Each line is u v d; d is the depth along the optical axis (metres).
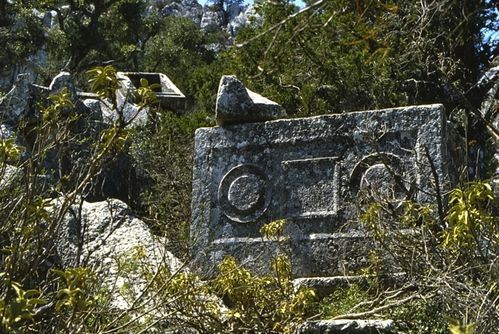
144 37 43.06
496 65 11.86
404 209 6.41
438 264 5.32
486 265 4.59
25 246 4.08
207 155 7.25
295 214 6.87
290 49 13.77
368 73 13.40
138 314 5.00
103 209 6.84
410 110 6.75
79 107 9.77
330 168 6.88
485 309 4.28
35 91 9.49
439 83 12.17
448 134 6.85
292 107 14.27
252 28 15.24
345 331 4.93
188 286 5.17
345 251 6.58
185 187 9.73
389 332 4.89
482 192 4.61
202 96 17.22
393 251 5.70
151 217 7.53
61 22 35.94
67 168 7.25
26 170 4.61
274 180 7.02
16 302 3.31
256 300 5.39
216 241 6.96
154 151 10.37
